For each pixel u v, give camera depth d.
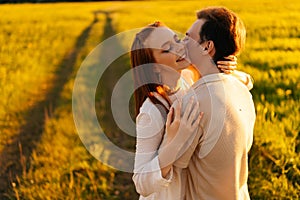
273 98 10.07
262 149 7.24
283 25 20.25
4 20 33.84
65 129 9.67
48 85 14.95
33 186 7.36
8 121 11.21
